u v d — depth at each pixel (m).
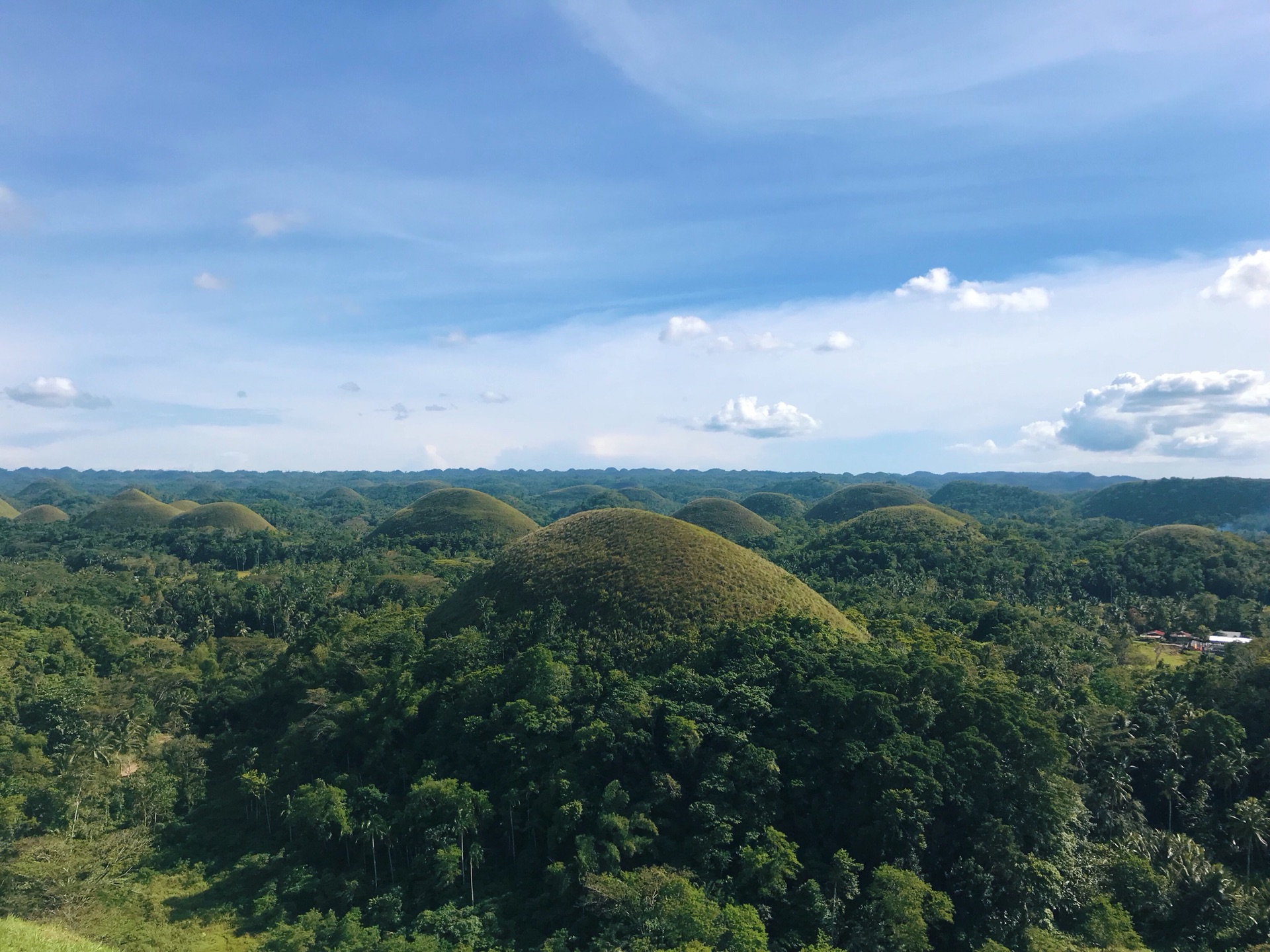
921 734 42.09
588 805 38.88
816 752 40.50
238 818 47.59
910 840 36.81
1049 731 41.28
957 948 35.47
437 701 48.41
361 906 37.78
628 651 50.59
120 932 36.16
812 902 34.69
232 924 37.22
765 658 46.22
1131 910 38.44
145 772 49.50
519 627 54.84
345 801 42.25
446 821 39.75
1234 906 37.38
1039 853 38.91
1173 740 47.78
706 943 31.03
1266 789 45.69
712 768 39.66
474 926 35.06
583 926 34.47
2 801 42.94
